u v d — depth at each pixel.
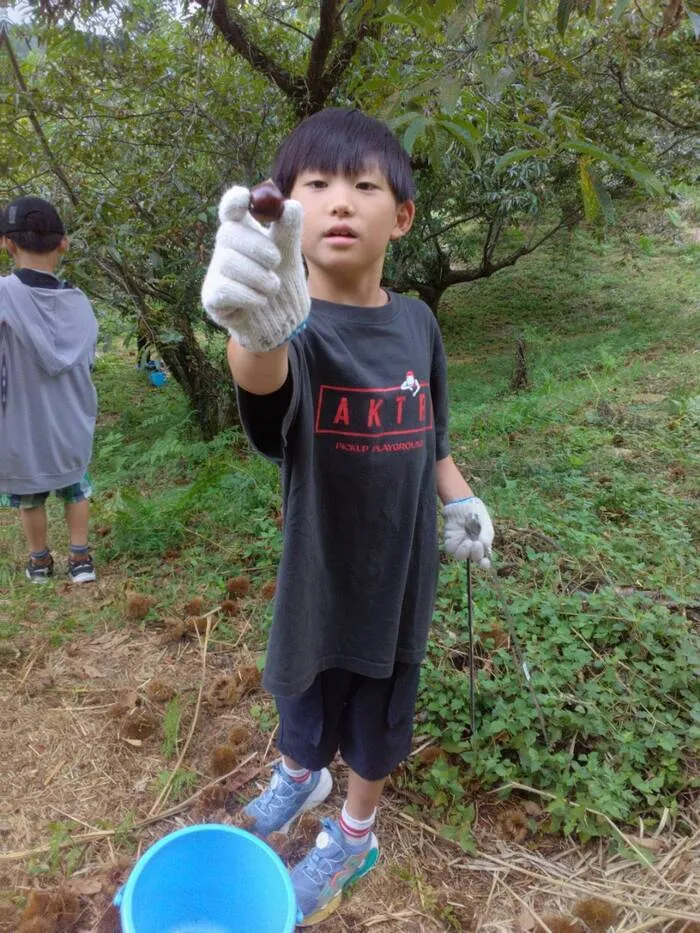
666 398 6.49
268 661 1.61
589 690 2.45
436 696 2.44
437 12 2.11
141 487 5.07
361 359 1.51
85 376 3.32
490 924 1.87
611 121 5.75
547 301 16.66
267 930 1.67
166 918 1.69
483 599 3.01
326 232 1.43
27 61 5.02
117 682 2.76
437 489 1.99
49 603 3.29
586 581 3.24
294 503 1.52
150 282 5.33
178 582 3.49
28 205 3.15
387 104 2.12
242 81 5.24
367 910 1.90
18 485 3.21
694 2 1.93
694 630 2.90
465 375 10.89
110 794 2.24
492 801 2.22
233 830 1.68
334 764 2.37
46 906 1.80
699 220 18.70
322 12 4.48
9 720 2.53
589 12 2.34
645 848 2.06
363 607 1.65
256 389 1.27
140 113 5.20
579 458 4.91
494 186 9.16
